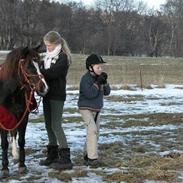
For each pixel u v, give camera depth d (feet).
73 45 351.87
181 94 69.56
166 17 382.63
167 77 103.91
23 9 327.06
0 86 24.68
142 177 24.89
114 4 378.94
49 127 27.40
